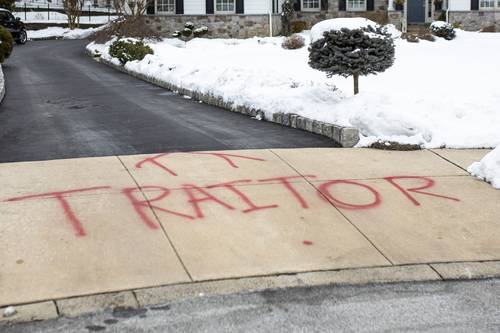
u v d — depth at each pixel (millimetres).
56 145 8812
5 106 12961
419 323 4195
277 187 6820
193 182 6922
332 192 6715
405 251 5375
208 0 28234
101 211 5992
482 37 26484
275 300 4492
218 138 9297
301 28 28812
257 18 28469
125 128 10234
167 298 4477
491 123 9352
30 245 5238
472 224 5984
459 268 5090
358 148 8641
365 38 9781
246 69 13523
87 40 34406
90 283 4648
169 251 5215
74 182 6855
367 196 6625
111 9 53094
